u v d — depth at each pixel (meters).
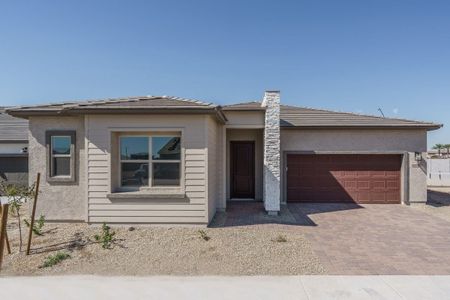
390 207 13.40
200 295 5.23
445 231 9.39
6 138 18.11
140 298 5.14
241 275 6.09
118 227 9.32
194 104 9.60
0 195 11.47
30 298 5.16
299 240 8.32
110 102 9.90
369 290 5.41
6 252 7.29
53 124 10.18
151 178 9.77
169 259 6.93
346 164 14.34
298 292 5.34
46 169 10.11
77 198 10.04
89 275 6.11
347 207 13.34
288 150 14.25
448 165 25.83
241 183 14.90
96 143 9.41
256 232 9.02
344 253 7.37
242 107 12.33
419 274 6.14
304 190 14.39
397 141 14.09
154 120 9.46
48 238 8.33
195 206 9.41
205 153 9.43
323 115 15.06
